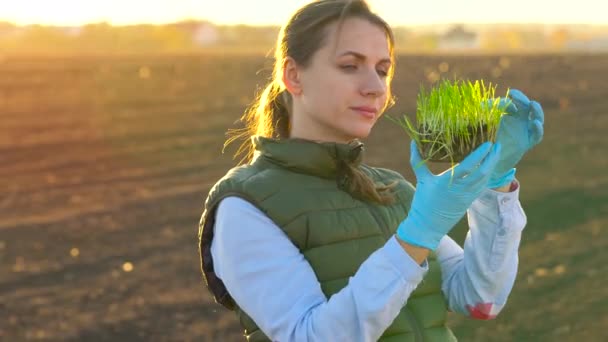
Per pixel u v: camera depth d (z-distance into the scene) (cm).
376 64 209
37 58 5138
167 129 2095
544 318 737
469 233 221
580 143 1844
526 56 5300
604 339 682
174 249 1052
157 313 816
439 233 183
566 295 799
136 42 10631
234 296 205
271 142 214
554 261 920
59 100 2745
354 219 210
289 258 200
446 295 229
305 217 205
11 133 2072
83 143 1912
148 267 975
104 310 829
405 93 2845
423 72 3866
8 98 2792
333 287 203
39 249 1061
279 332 196
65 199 1359
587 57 4962
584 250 961
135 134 2028
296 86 213
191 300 854
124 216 1230
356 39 204
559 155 1694
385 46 209
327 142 211
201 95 2859
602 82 3262
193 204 1302
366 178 216
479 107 182
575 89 3034
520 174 1484
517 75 3631
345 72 205
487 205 213
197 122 2206
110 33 10875
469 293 221
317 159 210
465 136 180
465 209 182
